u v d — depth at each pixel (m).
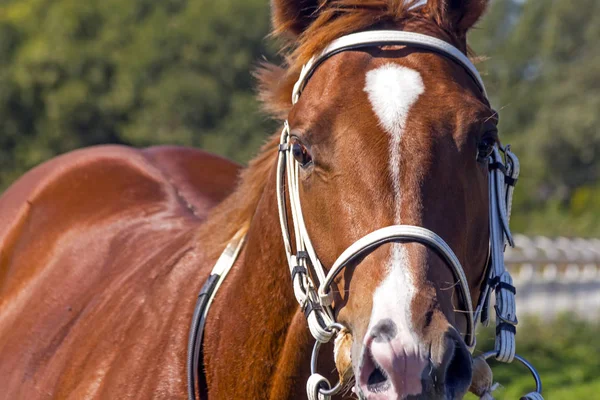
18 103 38.66
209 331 3.91
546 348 16.70
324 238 3.23
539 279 22.31
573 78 61.19
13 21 40.59
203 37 39.00
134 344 4.19
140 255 4.97
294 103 3.58
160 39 39.28
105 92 39.06
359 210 3.05
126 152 6.16
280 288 3.65
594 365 15.75
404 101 3.13
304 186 3.31
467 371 2.86
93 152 6.14
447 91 3.20
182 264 4.38
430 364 2.76
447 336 2.81
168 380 3.92
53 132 38.41
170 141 37.50
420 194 3.01
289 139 3.45
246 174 4.20
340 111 3.17
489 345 13.23
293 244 3.52
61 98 37.94
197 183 6.09
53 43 39.19
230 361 3.80
